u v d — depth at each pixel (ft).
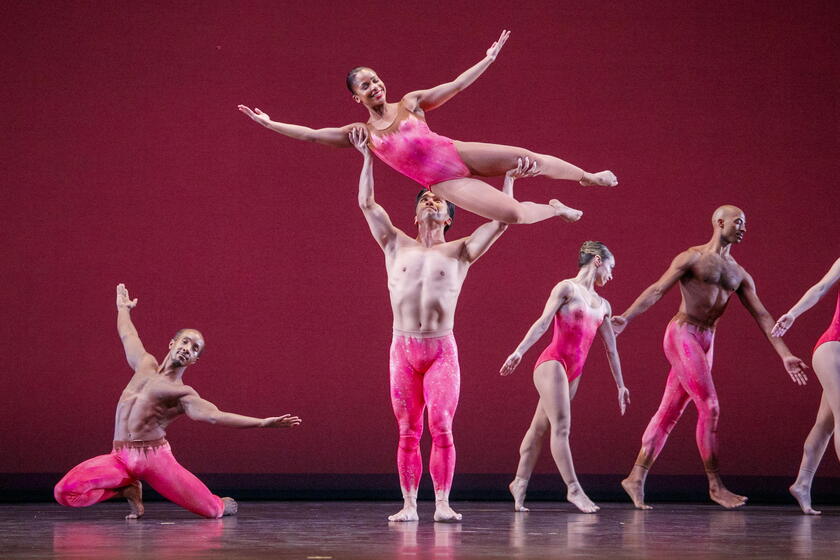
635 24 77.25
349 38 76.84
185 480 50.19
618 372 56.90
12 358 73.46
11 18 75.15
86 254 74.54
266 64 76.38
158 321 74.54
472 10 77.25
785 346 56.90
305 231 75.77
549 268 76.28
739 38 76.89
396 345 49.01
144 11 75.97
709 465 58.18
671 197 76.38
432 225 49.19
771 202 76.13
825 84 76.48
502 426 75.10
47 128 74.84
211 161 75.72
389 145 44.73
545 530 42.88
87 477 48.96
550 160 45.83
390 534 40.83
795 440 74.43
